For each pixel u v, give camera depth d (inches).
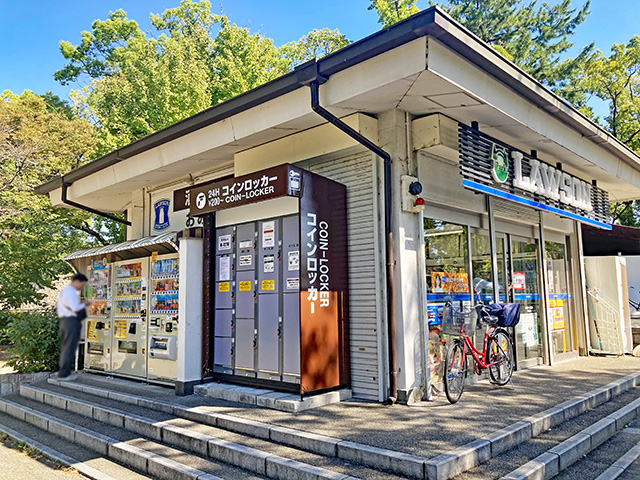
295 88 225.6
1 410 313.3
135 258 330.0
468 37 185.2
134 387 293.6
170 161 309.9
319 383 223.0
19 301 544.4
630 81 829.2
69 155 592.4
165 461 181.8
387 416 200.5
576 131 298.4
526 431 185.0
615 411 230.4
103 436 220.2
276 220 262.1
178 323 274.2
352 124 236.4
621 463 174.2
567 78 853.8
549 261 380.8
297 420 197.2
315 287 226.8
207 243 288.0
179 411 228.1
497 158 259.8
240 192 240.1
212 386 264.8
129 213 433.7
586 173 365.1
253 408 222.8
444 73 186.2
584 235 452.1
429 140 236.4
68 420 254.7
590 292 415.2
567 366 339.9
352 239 245.9
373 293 234.7
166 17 991.6
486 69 205.9
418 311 234.5
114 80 694.5
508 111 231.9
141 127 630.5
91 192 385.1
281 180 219.6
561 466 167.6
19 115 551.5
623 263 425.1
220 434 196.4
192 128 281.9
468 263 282.5
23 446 233.0
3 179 517.3
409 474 146.2
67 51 978.7
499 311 259.6
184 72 664.4
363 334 237.1
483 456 160.4
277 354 250.5
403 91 204.5
